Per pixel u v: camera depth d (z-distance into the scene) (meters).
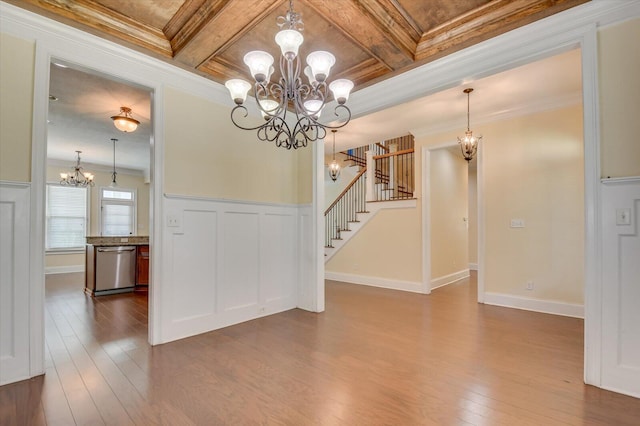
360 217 5.93
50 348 2.72
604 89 2.07
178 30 2.52
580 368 2.36
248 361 2.46
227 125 3.38
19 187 2.15
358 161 8.11
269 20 2.35
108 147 6.18
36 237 2.21
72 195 7.53
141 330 3.20
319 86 2.14
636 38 1.98
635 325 1.95
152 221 2.81
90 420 1.71
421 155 5.11
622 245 1.99
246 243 3.53
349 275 6.04
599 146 2.07
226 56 2.84
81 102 4.01
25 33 2.20
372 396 1.96
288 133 2.37
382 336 3.03
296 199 4.12
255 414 1.77
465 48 2.62
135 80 2.71
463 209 6.45
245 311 3.49
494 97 3.79
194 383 2.12
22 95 2.18
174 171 2.94
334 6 2.12
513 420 1.73
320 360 2.48
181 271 2.96
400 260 5.34
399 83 3.13
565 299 3.81
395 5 2.25
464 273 6.44
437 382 2.14
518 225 4.17
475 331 3.19
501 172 4.31
